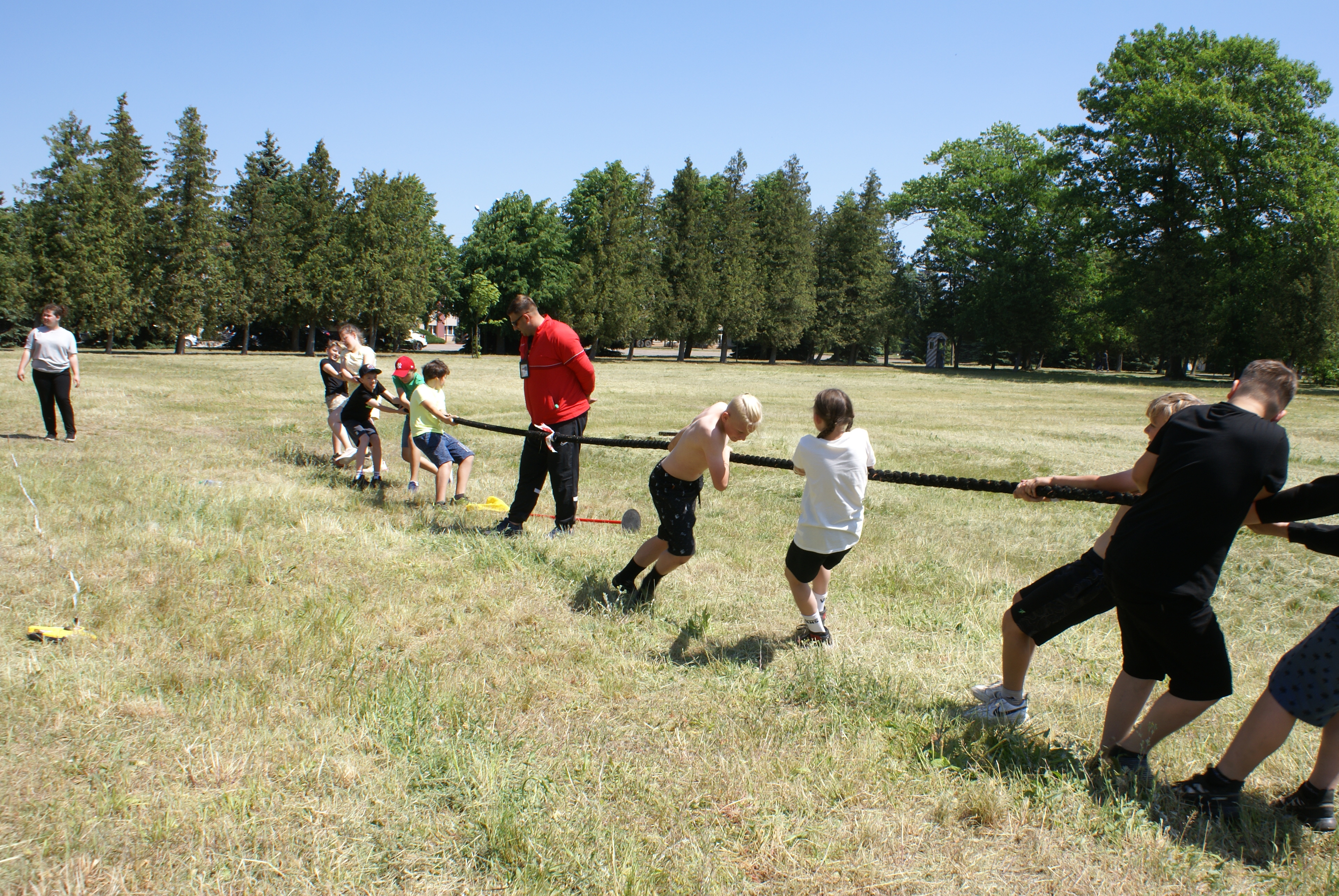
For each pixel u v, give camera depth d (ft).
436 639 14.11
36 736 10.10
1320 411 82.48
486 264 185.37
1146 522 9.71
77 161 123.34
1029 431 55.88
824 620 16.26
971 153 189.78
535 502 21.74
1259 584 20.54
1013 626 11.63
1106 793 9.97
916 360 250.37
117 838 8.36
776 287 189.47
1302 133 130.11
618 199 179.32
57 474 24.94
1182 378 147.13
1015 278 170.91
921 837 9.10
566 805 9.35
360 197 155.12
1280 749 11.55
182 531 19.53
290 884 7.88
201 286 133.39
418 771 9.89
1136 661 10.59
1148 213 144.05
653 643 14.43
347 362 29.60
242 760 9.81
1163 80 142.82
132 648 12.81
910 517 27.30
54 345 32.07
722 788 9.82
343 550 18.90
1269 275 131.54
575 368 21.21
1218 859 8.87
